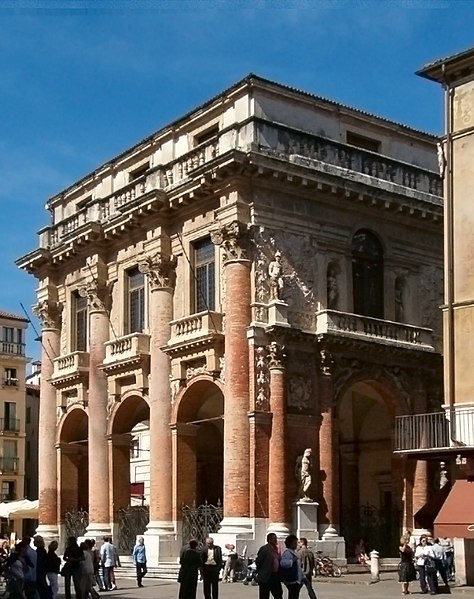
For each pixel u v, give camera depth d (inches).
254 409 1536.7
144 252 1788.9
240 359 1553.9
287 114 1692.9
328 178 1642.5
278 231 1612.9
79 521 1943.9
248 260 1583.4
